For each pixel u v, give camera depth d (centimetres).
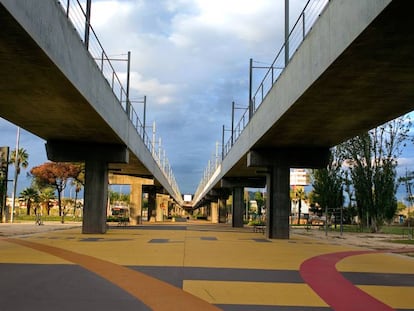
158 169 6175
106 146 3173
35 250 1820
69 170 8531
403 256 2009
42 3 1337
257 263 1549
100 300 899
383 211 4456
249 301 924
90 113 2214
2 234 2880
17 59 1438
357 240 3161
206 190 8350
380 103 1872
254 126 2966
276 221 3103
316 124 2320
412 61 1380
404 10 1045
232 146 4384
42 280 1111
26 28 1207
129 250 1889
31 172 8969
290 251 2069
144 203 14662
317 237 3456
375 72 1483
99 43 2234
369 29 1152
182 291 1005
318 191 5366
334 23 1383
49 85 1738
